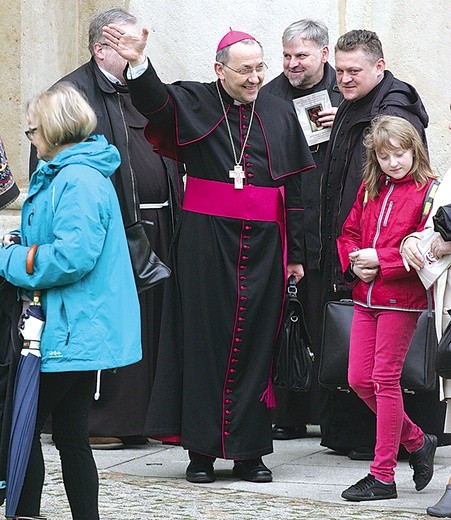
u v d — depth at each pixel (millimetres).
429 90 18828
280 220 14555
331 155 15805
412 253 12516
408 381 14586
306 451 16484
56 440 11047
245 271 14336
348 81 15281
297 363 14391
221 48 14133
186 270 14438
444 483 14172
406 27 18844
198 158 14375
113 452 16406
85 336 10555
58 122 10797
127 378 16609
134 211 16281
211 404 14258
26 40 18234
